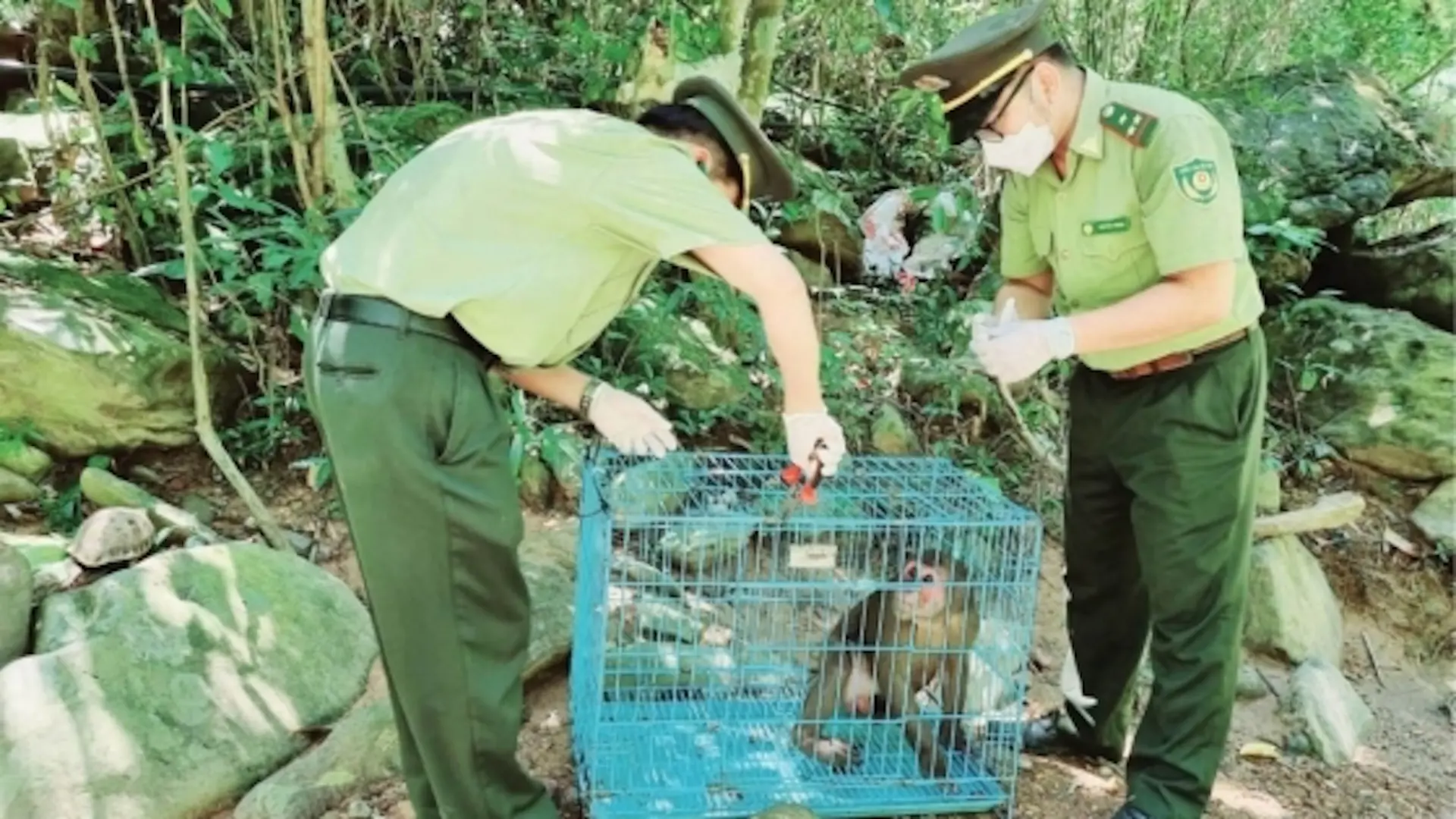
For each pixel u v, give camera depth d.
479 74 3.86
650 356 3.38
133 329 3.00
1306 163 4.13
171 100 3.64
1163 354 2.16
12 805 2.03
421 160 1.87
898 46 4.35
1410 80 5.48
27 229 3.47
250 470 3.10
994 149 2.08
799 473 1.88
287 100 3.52
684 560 2.42
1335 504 3.45
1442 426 3.63
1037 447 3.40
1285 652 3.07
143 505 2.79
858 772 2.36
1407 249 4.34
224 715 2.29
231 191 2.85
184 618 2.39
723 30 3.30
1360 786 2.62
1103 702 2.53
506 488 1.88
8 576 2.40
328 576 2.65
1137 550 2.38
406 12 3.92
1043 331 1.98
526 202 1.77
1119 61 4.62
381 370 1.77
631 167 1.75
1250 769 2.64
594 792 2.19
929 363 3.69
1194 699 2.22
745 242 1.75
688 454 2.59
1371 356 3.85
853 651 2.36
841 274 4.10
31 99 3.71
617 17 3.87
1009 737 2.34
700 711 2.42
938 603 2.27
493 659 1.93
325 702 2.43
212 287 3.05
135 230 3.33
